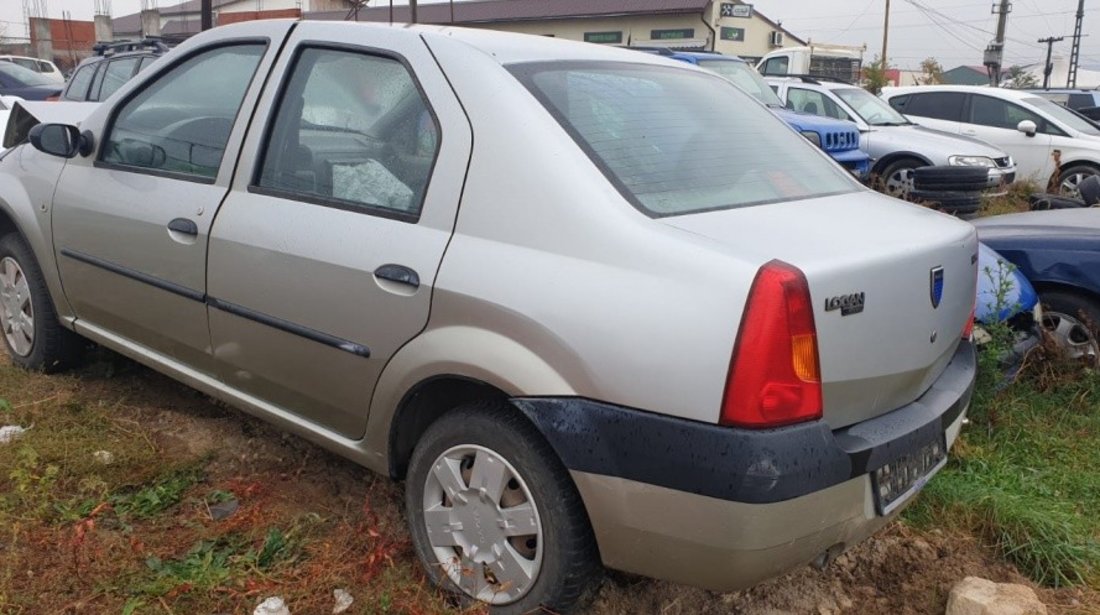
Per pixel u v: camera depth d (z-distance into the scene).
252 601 2.89
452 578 2.86
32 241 4.27
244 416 4.23
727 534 2.32
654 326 2.35
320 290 3.00
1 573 2.96
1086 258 4.74
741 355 2.27
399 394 2.85
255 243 3.19
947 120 13.98
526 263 2.57
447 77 2.90
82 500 3.38
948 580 3.22
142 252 3.66
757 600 3.09
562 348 2.47
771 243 2.49
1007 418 4.33
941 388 2.97
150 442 3.89
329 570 3.02
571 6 40.19
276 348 3.21
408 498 2.98
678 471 2.34
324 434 3.21
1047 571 3.29
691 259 2.37
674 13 38.53
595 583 2.75
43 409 4.16
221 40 3.64
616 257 2.45
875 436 2.54
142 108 3.86
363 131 3.07
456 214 2.74
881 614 3.05
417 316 2.76
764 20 41.75
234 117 3.45
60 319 4.36
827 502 2.40
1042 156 12.96
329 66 3.24
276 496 3.55
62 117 6.62
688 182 2.80
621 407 2.40
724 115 3.36
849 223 2.79
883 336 2.56
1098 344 4.76
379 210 2.93
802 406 2.33
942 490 3.65
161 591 2.88
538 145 2.67
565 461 2.49
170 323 3.63
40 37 39.72
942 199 6.64
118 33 46.97
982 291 4.35
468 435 2.76
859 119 12.29
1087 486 3.86
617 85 3.13
